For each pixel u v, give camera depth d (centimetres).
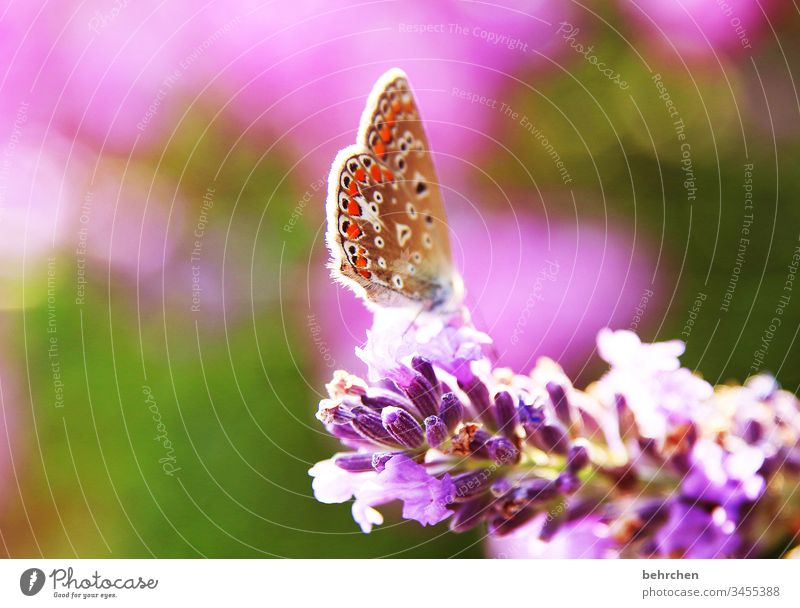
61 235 20
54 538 19
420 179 18
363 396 17
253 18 20
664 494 17
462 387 17
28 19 20
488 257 20
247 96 20
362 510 17
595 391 17
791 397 17
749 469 17
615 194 20
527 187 20
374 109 18
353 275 17
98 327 20
